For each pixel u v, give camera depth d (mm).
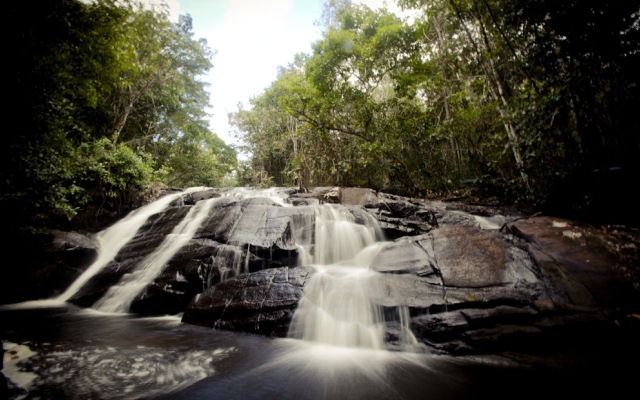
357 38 13906
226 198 8820
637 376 2734
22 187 5875
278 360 3348
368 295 4184
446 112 12633
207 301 4844
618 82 6273
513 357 3115
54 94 6164
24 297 6238
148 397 2561
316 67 13828
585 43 6504
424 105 14109
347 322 3975
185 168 20438
